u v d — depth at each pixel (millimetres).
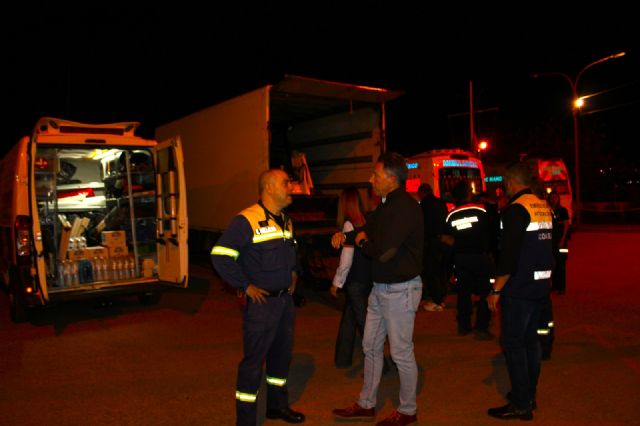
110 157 9562
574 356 5781
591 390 4844
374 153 10562
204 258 14820
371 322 4277
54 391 5035
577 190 26203
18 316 7773
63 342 6742
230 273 3797
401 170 4098
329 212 10305
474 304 8531
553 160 20797
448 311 8008
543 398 4688
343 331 5582
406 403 4113
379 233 4074
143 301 8969
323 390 5000
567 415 4344
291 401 4750
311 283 9539
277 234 3996
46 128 7855
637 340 6344
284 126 12531
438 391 4898
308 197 10016
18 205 7312
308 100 10469
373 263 4176
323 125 11797
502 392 4863
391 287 4070
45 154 8117
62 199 9523
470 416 4367
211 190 11500
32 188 7059
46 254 7980
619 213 33125
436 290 7938
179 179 7859
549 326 5555
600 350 5980
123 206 9391
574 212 26203
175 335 7004
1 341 6852
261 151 9648
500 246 4219
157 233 8453
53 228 8641
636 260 13195
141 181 9070
